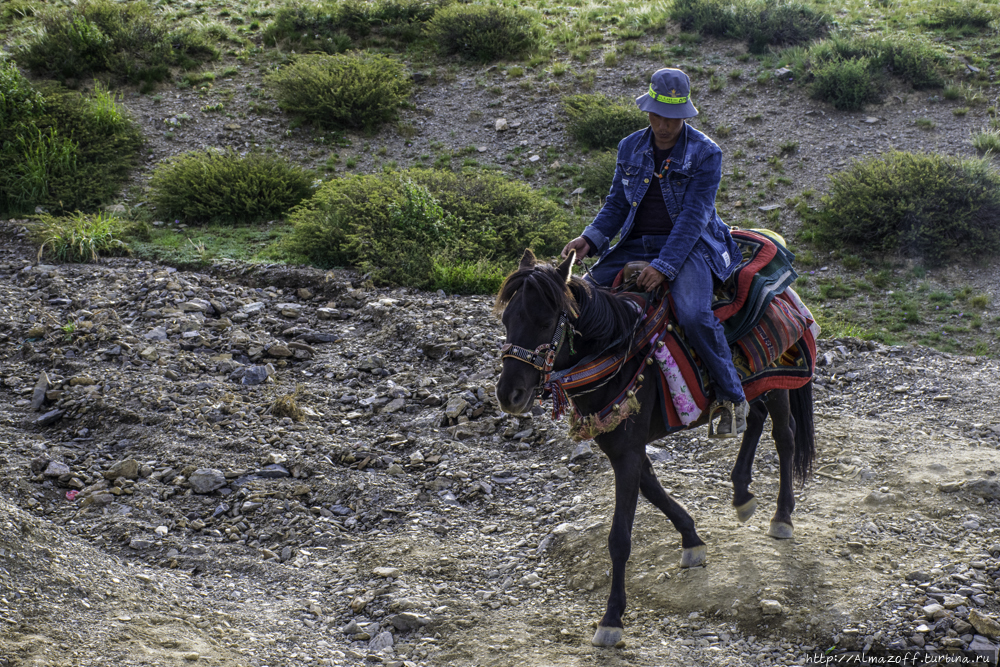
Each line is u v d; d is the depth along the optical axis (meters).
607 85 16.42
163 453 5.40
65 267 9.47
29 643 3.19
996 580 3.69
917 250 12.12
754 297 3.79
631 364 3.54
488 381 6.48
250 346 7.25
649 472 3.89
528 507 4.95
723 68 16.73
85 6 17.41
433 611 3.85
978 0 19.20
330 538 4.63
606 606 3.87
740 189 13.63
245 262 9.91
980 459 4.99
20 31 17.38
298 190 12.86
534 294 3.10
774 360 3.98
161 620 3.62
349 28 19.00
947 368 7.11
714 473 5.11
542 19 19.88
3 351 6.94
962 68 16.12
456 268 9.67
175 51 17.31
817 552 4.04
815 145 14.39
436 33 18.28
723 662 3.39
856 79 15.32
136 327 7.48
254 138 14.98
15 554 3.81
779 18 17.62
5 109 13.42
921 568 3.87
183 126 15.03
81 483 5.06
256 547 4.60
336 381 6.83
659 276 3.60
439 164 14.41
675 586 3.88
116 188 12.91
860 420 5.83
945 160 12.92
